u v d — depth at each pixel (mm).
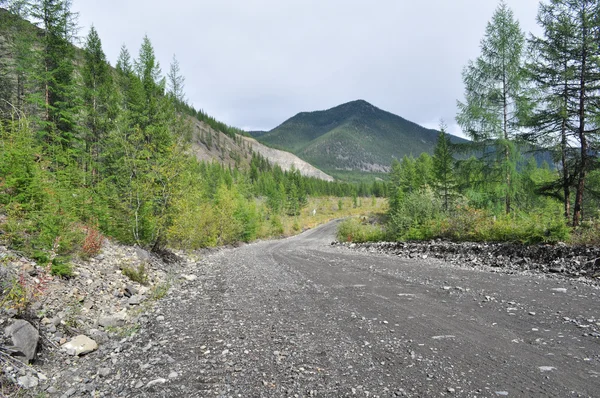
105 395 3617
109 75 29422
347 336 5309
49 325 5137
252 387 3723
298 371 4102
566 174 17828
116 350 4910
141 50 28422
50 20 22969
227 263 16172
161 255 14312
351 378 3875
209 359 4539
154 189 13469
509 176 17594
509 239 13711
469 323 5723
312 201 117562
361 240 28312
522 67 17531
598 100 16656
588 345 4562
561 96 17109
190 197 15117
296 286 9602
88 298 6789
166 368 4273
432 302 7223
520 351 4477
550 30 17219
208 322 6277
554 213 13461
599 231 11102
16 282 5145
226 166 179125
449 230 18188
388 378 3840
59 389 3770
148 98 25031
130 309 7109
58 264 6969
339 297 8016
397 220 23688
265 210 65812
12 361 4012
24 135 7863
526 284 8570
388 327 5664
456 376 3820
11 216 6711
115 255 10539
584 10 16391
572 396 3299
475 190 18594
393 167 61156
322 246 28281
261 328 5840
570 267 9859
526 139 17734
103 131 25781
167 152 14445
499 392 3422
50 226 7117
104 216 12359
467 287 8492
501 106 17906
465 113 18344
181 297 8500
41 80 21609
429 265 12672
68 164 11531
